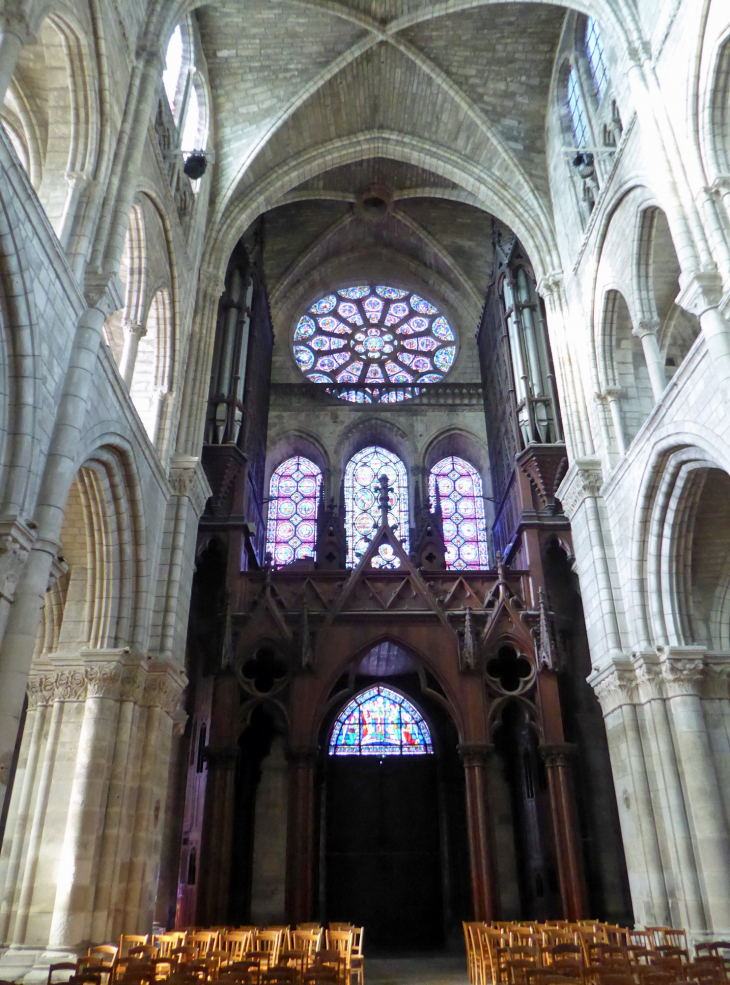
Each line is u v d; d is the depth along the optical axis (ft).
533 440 87.51
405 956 75.25
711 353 49.14
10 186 37.04
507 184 89.92
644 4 61.98
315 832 82.53
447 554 109.81
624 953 41.70
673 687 60.70
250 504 93.30
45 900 52.13
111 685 57.36
